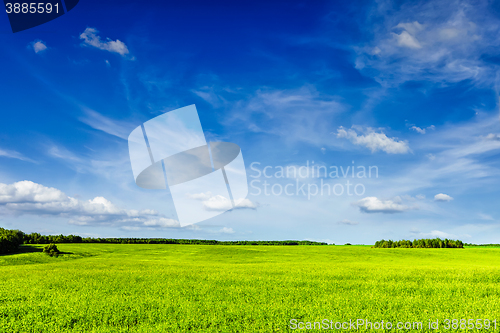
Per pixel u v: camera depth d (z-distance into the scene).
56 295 16.47
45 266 35.56
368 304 13.95
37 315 12.53
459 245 107.06
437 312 12.55
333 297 15.52
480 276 22.20
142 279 22.47
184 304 14.08
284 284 19.70
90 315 12.47
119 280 21.77
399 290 17.33
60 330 11.02
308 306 13.70
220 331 10.78
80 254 68.62
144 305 14.13
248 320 11.91
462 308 13.16
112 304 14.16
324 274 24.97
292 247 107.62
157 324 11.48
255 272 27.08
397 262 55.97
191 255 74.25
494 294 16.12
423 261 60.38
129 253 77.25
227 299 15.31
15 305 14.37
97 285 19.58
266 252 82.62
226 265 37.78
